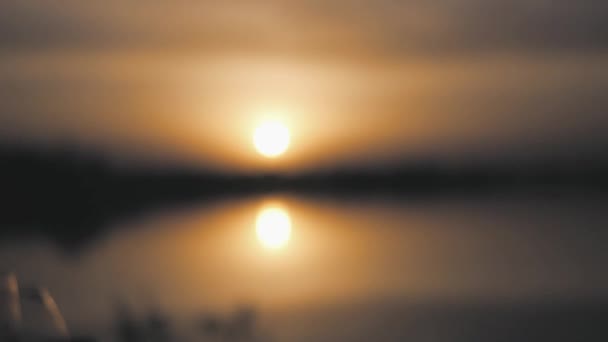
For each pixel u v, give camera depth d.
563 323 14.96
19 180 44.75
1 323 7.32
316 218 39.19
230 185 57.19
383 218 38.53
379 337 13.59
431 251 25.91
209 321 12.52
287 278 19.83
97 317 12.12
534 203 48.69
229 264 22.42
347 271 21.31
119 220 37.50
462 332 14.20
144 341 11.21
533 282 19.45
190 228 33.28
